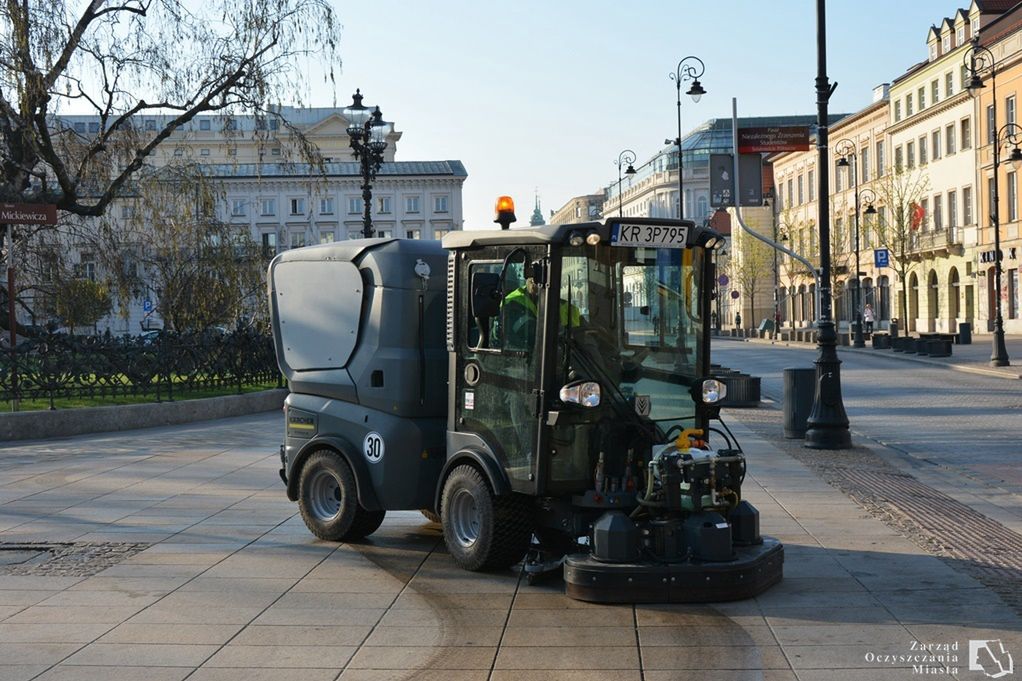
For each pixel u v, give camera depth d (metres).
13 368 19.97
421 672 6.20
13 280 21.00
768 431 18.59
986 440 17.44
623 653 6.45
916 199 71.50
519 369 8.25
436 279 9.65
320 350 10.16
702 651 6.46
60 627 7.20
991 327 61.50
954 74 65.25
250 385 24.80
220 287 29.44
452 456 8.79
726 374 24.09
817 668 6.11
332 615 7.41
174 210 28.11
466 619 7.25
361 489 9.54
